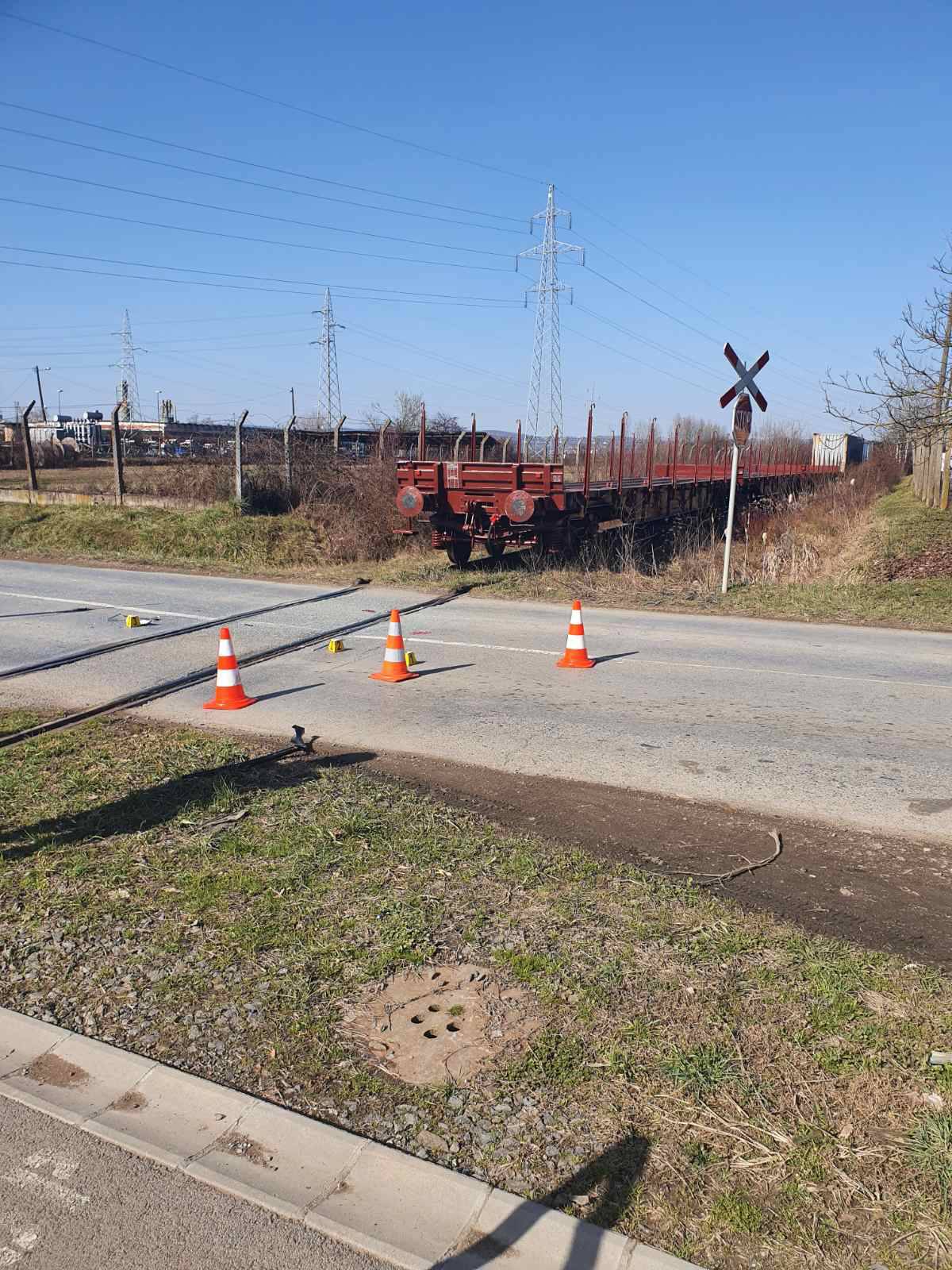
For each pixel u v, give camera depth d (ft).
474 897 13.62
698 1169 8.40
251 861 14.82
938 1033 10.27
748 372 44.55
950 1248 7.54
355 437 90.74
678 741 22.15
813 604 43.09
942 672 30.07
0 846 15.44
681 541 68.03
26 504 77.66
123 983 11.53
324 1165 8.67
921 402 51.83
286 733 22.63
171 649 32.73
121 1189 8.55
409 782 19.01
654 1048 10.07
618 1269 7.47
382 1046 10.25
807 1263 7.45
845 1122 8.93
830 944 12.28
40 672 29.30
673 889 13.92
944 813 17.60
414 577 50.67
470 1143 8.79
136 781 18.61
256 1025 10.65
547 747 21.59
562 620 39.52
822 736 22.72
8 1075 10.07
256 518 68.23
